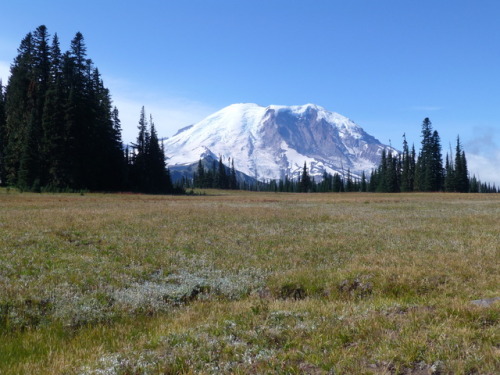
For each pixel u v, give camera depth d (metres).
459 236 21.53
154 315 10.73
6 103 96.75
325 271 14.33
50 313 10.34
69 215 31.11
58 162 82.12
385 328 7.89
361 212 38.75
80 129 87.06
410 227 26.06
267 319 8.94
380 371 6.25
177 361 7.00
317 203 56.12
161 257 16.80
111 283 12.78
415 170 132.62
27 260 15.17
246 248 19.39
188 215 33.81
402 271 13.23
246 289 12.85
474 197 72.19
